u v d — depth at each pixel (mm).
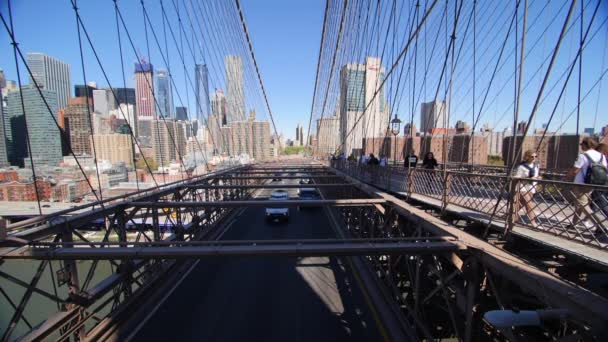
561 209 4969
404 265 11008
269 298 10969
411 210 9016
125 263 9242
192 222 16125
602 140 6027
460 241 6059
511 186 5625
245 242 6141
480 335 5805
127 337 8656
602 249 4316
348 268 13562
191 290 11516
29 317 13164
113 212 9234
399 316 9555
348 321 9594
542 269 4559
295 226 21344
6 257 5836
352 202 11016
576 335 3697
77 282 7516
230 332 9008
